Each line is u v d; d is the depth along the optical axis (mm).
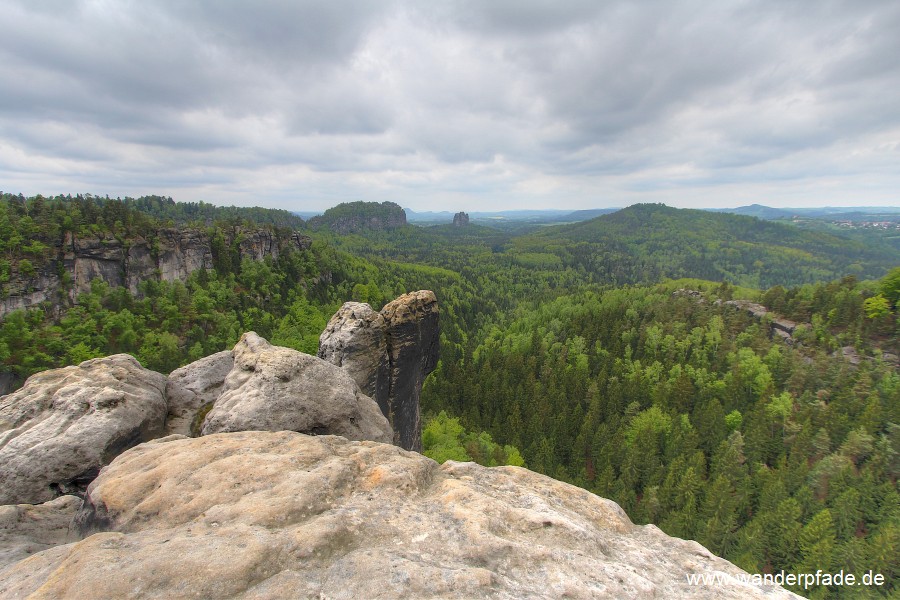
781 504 63219
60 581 9617
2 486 19000
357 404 27734
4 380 113438
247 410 22734
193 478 14539
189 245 175250
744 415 93812
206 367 31094
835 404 90688
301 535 11297
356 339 42469
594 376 121312
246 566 10102
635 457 79125
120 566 9969
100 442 20922
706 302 167000
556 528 13367
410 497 14602
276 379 24688
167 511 13242
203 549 10555
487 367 119188
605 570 11797
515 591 10508
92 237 149625
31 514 16672
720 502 65938
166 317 147000
